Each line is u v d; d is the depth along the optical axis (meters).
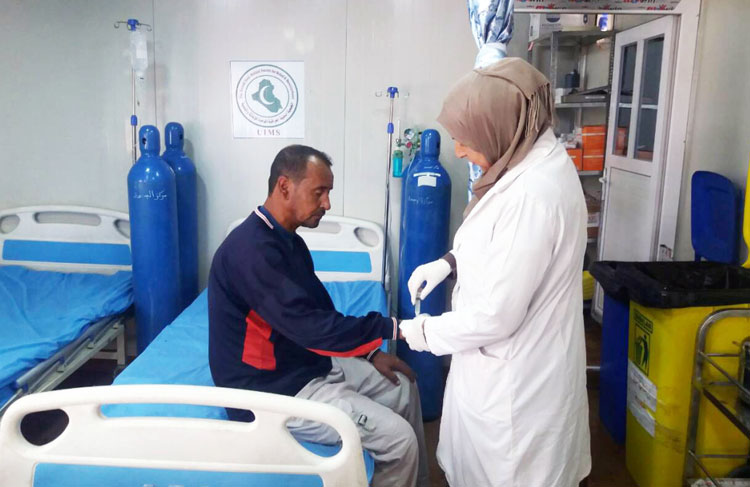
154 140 2.81
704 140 2.86
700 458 2.17
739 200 2.64
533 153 1.44
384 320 1.70
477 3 2.40
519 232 1.38
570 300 1.49
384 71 3.04
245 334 1.77
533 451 1.50
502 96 1.39
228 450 1.27
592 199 3.82
